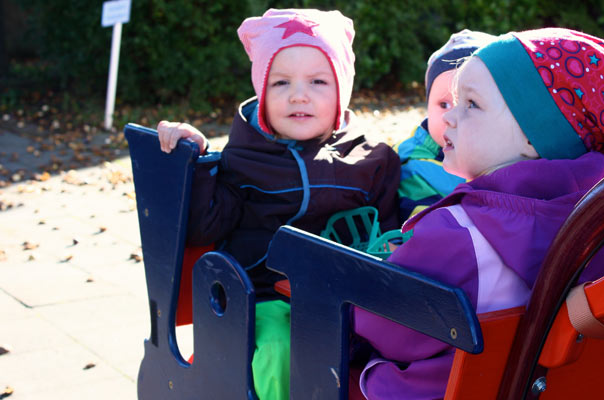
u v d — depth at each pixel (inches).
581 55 53.5
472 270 52.0
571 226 42.5
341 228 81.9
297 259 56.2
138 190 78.9
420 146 89.6
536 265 51.1
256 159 79.2
